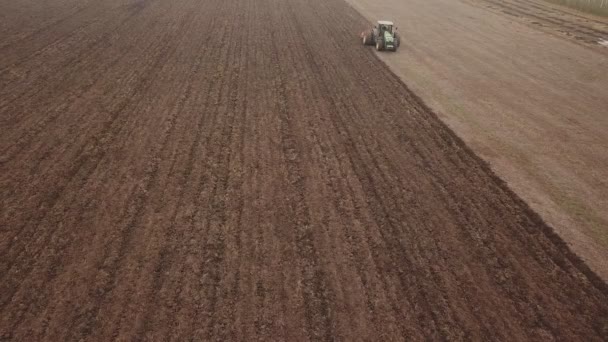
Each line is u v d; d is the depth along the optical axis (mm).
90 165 11117
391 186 10836
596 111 15773
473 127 14195
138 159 11484
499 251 8875
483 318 7359
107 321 6996
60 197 9883
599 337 7125
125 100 14859
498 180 11336
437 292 7828
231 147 12250
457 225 9562
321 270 8195
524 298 7801
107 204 9727
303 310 7363
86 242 8609
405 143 12953
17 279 7715
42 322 6930
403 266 8359
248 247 8664
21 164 11023
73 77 16625
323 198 10258
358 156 12125
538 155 12648
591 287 8117
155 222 9242
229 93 15758
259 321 7121
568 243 9219
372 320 7234
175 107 14500
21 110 13812
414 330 7078
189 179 10750
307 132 13281
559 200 10648
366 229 9297
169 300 7410
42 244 8516
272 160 11719
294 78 17453
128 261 8188
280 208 9852
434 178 11273
